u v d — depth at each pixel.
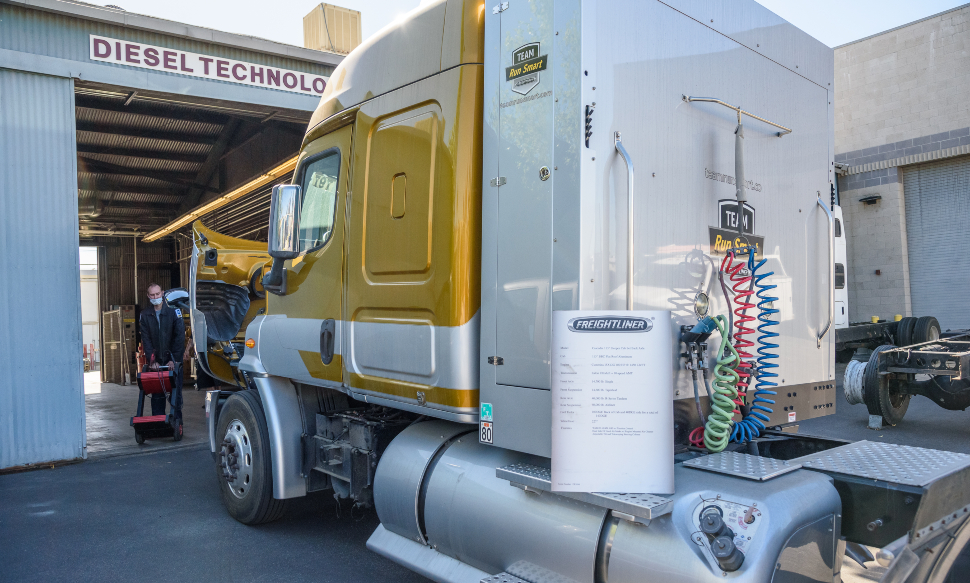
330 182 3.55
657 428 2.03
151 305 7.62
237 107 7.96
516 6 2.43
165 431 7.47
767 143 2.96
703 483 2.05
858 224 14.51
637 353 2.05
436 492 2.71
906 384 7.11
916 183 13.76
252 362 4.16
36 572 3.74
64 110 6.68
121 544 4.17
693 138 2.58
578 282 2.14
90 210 16.97
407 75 2.95
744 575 1.75
